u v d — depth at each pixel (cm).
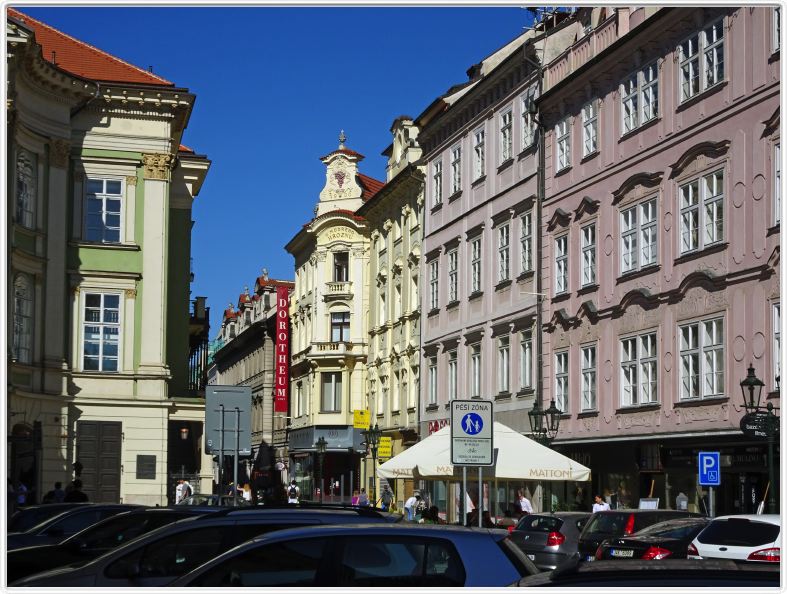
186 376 4766
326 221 7375
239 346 11394
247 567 944
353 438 7112
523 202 4228
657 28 3300
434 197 5288
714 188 3044
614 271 3553
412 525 979
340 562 938
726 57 3000
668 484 3259
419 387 5375
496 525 3231
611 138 3616
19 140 3875
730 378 2920
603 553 2027
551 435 3753
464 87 5122
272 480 4378
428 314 5284
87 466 4056
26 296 3912
